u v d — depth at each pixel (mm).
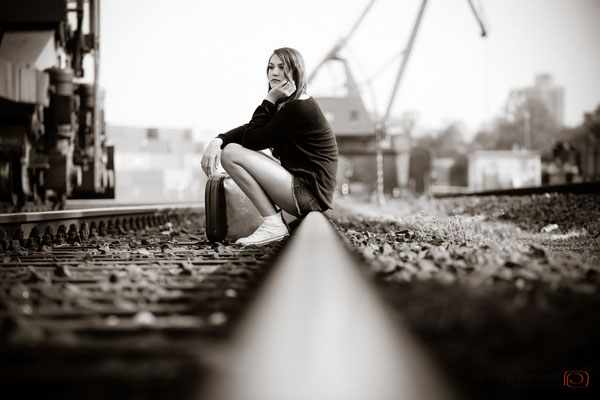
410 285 2701
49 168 15867
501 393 1408
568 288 2523
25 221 6582
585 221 8984
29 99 14523
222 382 1239
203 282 3201
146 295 2738
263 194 5395
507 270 3154
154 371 1367
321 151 5480
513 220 11562
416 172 94500
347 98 71438
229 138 5887
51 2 17078
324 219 4352
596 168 42000
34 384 1336
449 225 7129
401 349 1432
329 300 1757
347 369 1257
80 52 18375
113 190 19094
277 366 1251
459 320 1854
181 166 100625
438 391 1231
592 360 1616
